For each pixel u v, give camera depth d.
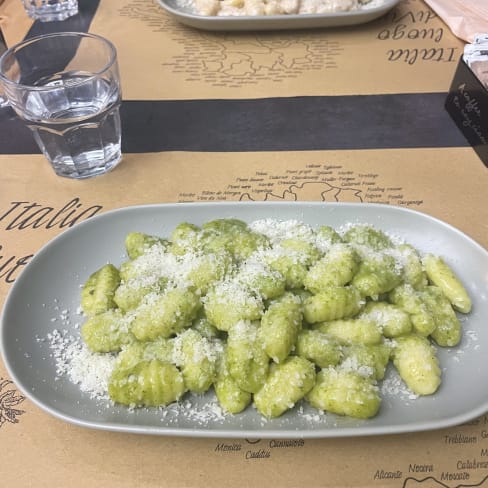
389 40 0.66
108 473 0.30
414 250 0.38
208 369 0.31
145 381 0.30
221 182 0.48
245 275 0.35
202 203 0.41
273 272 0.35
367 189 0.47
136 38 0.68
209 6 0.66
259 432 0.28
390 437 0.30
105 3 0.75
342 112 0.56
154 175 0.49
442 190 0.47
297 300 0.34
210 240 0.38
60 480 0.30
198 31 0.69
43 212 0.46
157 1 0.68
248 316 0.33
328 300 0.33
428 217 0.40
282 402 0.30
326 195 0.47
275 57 0.64
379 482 0.29
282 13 0.66
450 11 0.68
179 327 0.33
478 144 0.49
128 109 0.57
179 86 0.60
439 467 0.30
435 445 0.30
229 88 0.60
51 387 0.32
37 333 0.35
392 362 0.33
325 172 0.49
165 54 0.65
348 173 0.49
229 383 0.31
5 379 0.34
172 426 0.30
